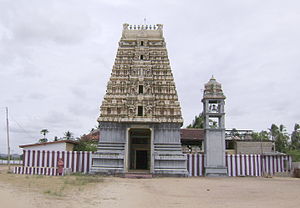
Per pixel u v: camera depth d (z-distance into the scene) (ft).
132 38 164.04
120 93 151.43
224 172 146.82
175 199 65.87
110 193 72.28
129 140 150.30
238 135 190.90
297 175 147.43
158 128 146.41
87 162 143.95
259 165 153.79
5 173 130.72
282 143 250.57
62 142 152.76
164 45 162.50
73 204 54.24
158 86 153.58
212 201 63.57
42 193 65.31
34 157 143.33
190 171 149.59
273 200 65.21
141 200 63.16
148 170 147.74
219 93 155.74
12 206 47.55
